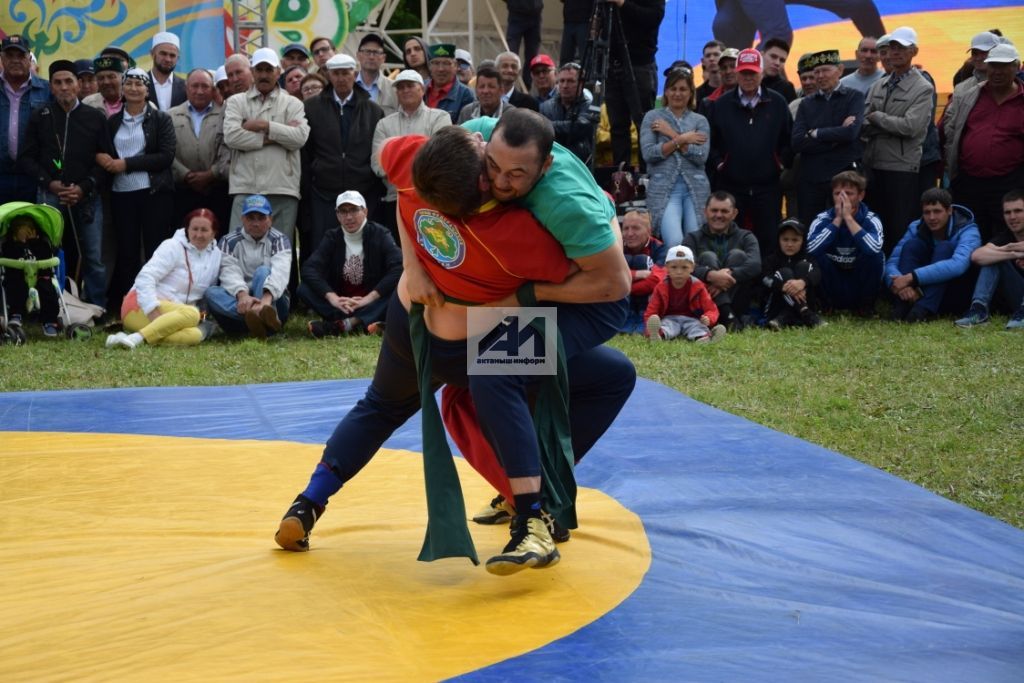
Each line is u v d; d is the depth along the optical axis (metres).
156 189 9.85
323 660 2.82
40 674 2.72
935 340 8.73
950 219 9.71
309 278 9.37
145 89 9.82
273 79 9.71
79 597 3.25
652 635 3.00
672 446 5.27
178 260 9.32
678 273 9.12
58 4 11.95
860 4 13.80
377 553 3.70
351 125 9.94
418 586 3.38
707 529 3.99
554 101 9.61
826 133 9.91
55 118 9.62
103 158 9.71
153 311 9.06
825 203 10.13
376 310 9.45
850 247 9.68
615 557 3.70
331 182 9.95
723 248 9.65
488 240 3.16
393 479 4.73
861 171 10.05
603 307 3.57
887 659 2.84
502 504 4.06
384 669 2.77
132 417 6.07
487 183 3.07
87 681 2.68
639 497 4.43
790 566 3.62
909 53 9.91
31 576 3.45
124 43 12.15
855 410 6.75
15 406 6.35
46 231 9.12
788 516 4.17
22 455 5.14
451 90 10.53
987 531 4.03
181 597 3.24
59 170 9.59
